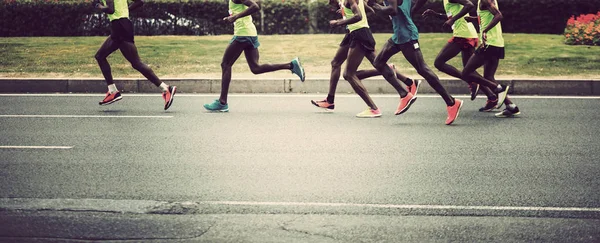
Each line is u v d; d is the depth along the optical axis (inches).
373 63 382.3
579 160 288.2
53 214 219.0
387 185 249.9
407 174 264.8
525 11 762.2
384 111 404.2
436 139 327.9
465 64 406.0
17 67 543.8
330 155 295.0
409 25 365.7
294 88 478.3
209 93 479.2
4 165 277.3
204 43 669.3
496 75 503.8
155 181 254.5
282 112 400.8
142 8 748.0
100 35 748.6
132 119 378.9
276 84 478.3
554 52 600.7
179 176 261.3
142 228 207.3
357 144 316.5
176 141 322.7
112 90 414.3
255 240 197.8
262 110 407.5
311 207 225.3
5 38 713.0
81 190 243.0
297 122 370.0
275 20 761.6
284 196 236.5
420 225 209.9
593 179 259.3
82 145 314.2
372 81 474.0
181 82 483.8
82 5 744.3
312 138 329.4
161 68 542.0
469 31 392.2
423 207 225.8
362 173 266.1
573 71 519.8
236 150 304.2
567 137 333.4
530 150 305.7
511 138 331.0
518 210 223.6
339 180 256.4
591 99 448.8
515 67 534.3
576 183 253.8
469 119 381.4
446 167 275.6
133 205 227.3
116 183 251.8
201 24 754.8
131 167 274.7
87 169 271.4
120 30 398.9
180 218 215.6
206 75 514.6
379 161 284.8
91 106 422.9
